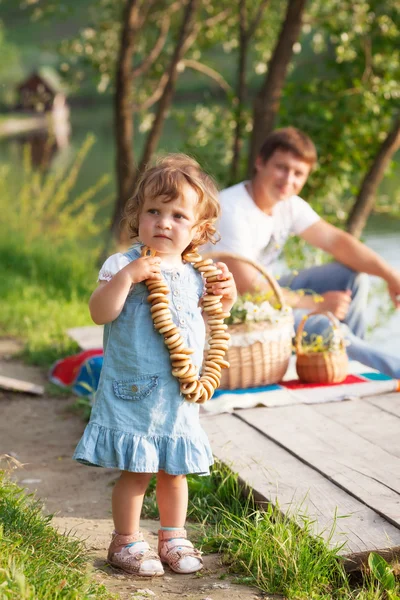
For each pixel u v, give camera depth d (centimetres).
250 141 1007
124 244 1115
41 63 5853
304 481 418
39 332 847
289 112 999
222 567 367
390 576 340
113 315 340
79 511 445
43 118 5406
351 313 672
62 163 3128
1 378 683
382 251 1313
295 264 969
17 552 317
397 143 975
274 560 353
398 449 455
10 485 402
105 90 1368
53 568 319
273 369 566
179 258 362
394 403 536
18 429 598
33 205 1397
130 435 344
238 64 1315
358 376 592
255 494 409
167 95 1139
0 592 269
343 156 984
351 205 1095
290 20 971
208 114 1196
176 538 365
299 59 1200
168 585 345
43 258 1145
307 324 613
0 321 905
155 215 348
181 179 346
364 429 488
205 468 356
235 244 610
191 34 1277
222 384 555
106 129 4978
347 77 1038
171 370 348
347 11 1046
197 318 358
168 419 348
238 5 1288
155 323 344
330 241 657
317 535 354
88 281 1062
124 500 357
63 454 547
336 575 352
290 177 614
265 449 463
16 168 2902
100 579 344
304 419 508
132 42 1099
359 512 382
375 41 1038
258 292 596
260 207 632
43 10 1316
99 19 1302
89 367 673
